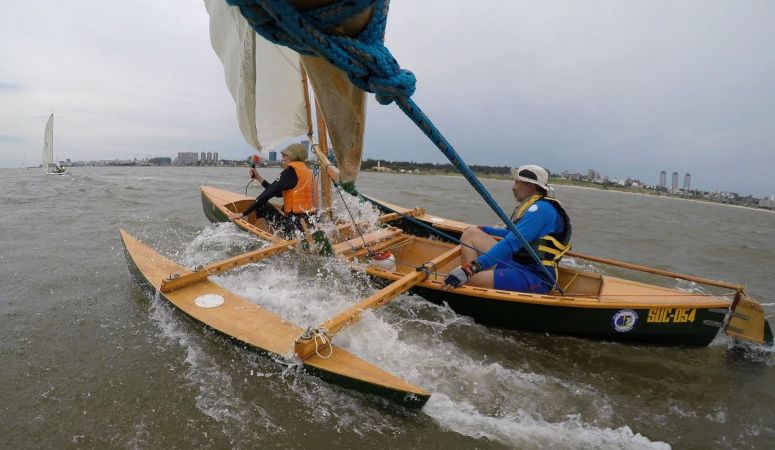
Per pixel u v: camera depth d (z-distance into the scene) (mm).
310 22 823
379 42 955
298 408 2312
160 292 3240
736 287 3221
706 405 2627
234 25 4504
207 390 2422
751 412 2574
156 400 2326
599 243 8289
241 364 2666
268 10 777
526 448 2150
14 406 2260
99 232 6395
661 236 9727
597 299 3232
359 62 919
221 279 3939
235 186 17094
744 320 3146
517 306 3320
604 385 2777
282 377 2535
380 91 1020
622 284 3568
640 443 2240
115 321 3232
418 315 3594
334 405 2355
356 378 2326
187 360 2699
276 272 4168
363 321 3021
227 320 2895
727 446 2281
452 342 3207
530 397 2590
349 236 5023
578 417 2432
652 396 2689
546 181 3598
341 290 3844
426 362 2879
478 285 3611
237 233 5328
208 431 2117
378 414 2312
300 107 5008
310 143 5172
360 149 1333
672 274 3615
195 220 7523
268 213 5504
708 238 10109
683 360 3139
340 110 1188
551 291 3477
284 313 3354
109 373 2559
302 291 3746
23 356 2732
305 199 4848
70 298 3670
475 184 2072
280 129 5070
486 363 2955
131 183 18141
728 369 3039
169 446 2012
